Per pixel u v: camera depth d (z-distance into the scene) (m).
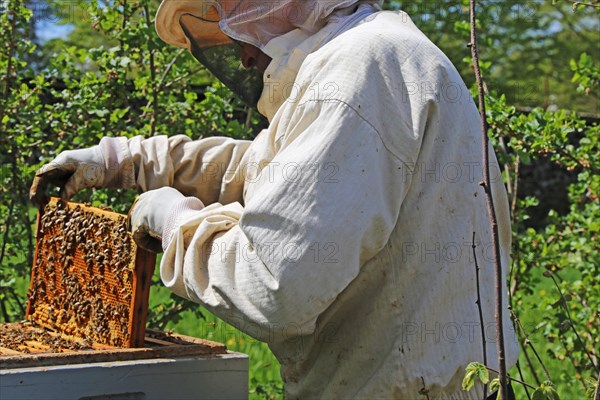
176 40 2.08
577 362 3.43
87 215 2.00
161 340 1.94
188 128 3.32
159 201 1.77
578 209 3.75
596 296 3.38
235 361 1.85
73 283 2.03
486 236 1.72
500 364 1.42
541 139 3.00
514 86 3.57
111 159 2.17
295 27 1.81
